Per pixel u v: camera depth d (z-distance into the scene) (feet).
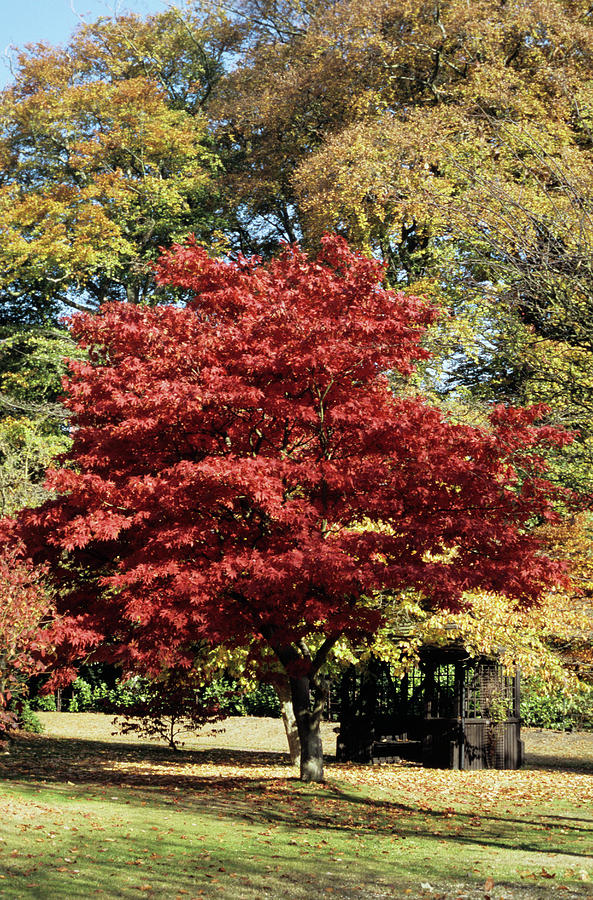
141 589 39.34
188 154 112.06
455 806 41.16
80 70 115.14
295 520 36.40
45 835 27.71
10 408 101.09
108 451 39.47
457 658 56.90
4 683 42.91
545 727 80.18
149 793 38.14
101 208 103.30
